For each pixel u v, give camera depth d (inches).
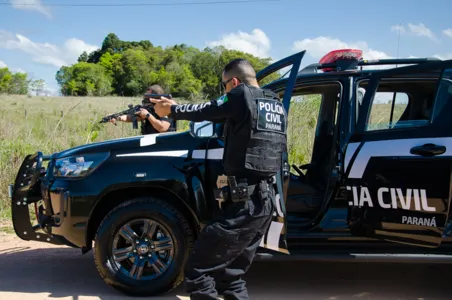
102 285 157.2
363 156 139.3
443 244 142.1
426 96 143.8
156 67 3127.5
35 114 477.1
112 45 5295.3
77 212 144.2
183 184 138.6
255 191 112.6
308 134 247.0
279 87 151.3
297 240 145.4
